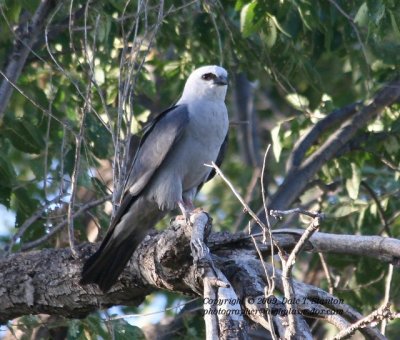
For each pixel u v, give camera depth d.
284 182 12.70
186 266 8.03
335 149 12.73
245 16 11.23
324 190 13.34
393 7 10.52
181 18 12.16
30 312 9.05
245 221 14.27
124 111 9.07
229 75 12.57
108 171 13.80
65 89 11.96
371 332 7.54
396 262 8.22
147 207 10.05
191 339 11.39
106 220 11.23
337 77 16.69
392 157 13.06
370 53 12.20
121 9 10.82
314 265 12.78
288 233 8.36
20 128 10.95
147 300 14.50
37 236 11.17
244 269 7.93
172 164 10.20
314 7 11.44
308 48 12.89
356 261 12.38
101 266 8.58
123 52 9.00
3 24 10.99
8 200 10.80
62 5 10.33
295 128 11.98
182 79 13.17
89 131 11.14
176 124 10.14
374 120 12.98
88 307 8.84
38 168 11.05
